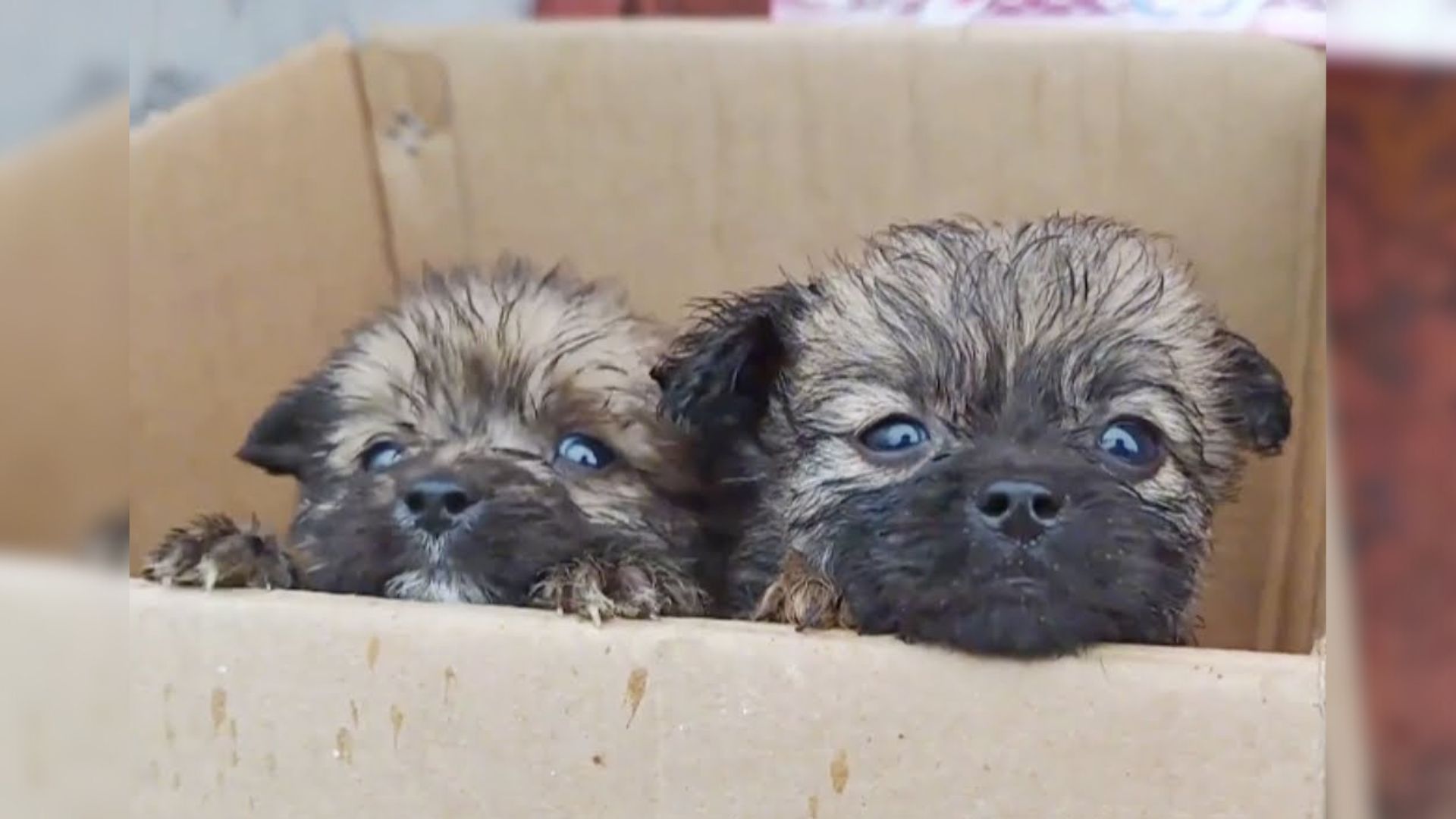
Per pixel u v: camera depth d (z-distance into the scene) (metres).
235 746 0.55
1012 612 0.54
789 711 0.53
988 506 0.57
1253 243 0.69
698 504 0.68
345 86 0.74
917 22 0.72
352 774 0.54
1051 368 0.63
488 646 0.54
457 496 0.64
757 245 0.72
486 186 0.74
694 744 0.53
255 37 0.72
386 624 0.54
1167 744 0.52
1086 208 0.70
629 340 0.71
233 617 0.55
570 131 0.73
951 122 0.71
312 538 0.65
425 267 0.74
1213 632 0.66
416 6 0.74
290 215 0.73
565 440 0.69
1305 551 0.63
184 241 0.70
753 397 0.67
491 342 0.71
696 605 0.65
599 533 0.65
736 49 0.72
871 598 0.57
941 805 0.53
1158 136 0.70
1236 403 0.65
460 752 0.54
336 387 0.71
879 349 0.65
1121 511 0.58
